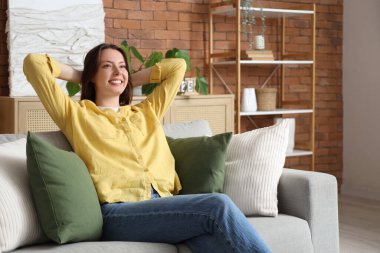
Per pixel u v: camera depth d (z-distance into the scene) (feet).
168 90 9.48
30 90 13.73
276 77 18.13
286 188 8.79
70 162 7.22
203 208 7.00
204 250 6.99
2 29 13.88
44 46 13.91
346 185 19.08
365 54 18.26
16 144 7.70
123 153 8.15
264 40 17.12
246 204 8.47
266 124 18.08
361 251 11.85
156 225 7.26
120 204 7.67
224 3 15.90
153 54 14.34
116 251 6.73
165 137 8.99
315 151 18.85
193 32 16.65
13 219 6.50
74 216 6.87
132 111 8.98
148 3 15.92
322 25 18.76
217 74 17.08
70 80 9.14
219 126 15.15
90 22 14.48
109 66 8.88
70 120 8.21
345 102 19.12
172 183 8.45
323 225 8.57
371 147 18.13
